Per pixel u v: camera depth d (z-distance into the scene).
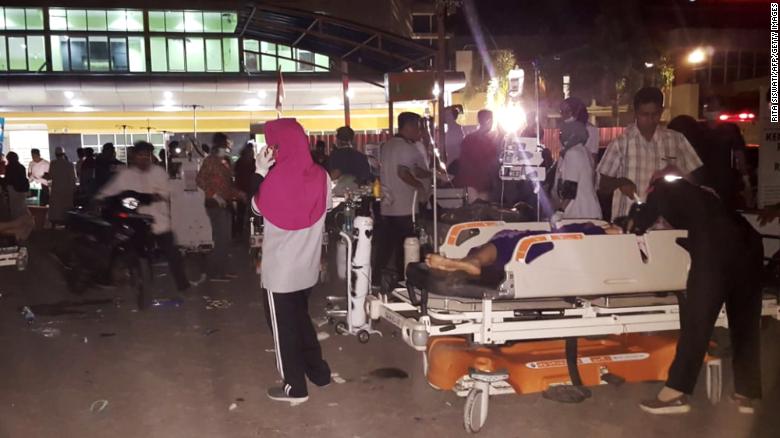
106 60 29.70
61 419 4.53
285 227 4.58
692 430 4.32
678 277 4.76
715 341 5.03
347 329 6.43
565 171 5.91
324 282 9.07
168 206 8.39
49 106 25.50
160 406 4.76
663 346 4.82
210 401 4.85
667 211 4.57
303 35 15.09
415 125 7.25
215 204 11.77
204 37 30.22
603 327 4.64
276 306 4.69
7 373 5.47
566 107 5.98
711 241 4.36
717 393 4.72
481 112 8.61
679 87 30.84
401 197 7.24
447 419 4.52
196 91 24.72
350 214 7.71
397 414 4.60
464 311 4.59
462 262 4.52
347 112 17.31
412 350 6.01
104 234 8.21
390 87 11.38
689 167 5.36
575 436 4.23
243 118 27.36
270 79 24.69
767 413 4.58
